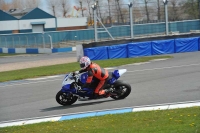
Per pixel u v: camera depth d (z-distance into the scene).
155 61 44.28
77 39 96.44
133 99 20.98
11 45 97.19
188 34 59.97
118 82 20.91
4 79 36.44
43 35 91.12
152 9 67.81
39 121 17.59
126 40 57.62
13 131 15.39
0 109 21.75
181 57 46.78
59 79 34.03
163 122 13.91
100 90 20.17
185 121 13.61
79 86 20.03
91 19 105.94
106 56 53.56
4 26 116.31
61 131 14.12
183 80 26.77
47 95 25.19
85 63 19.78
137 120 14.87
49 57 71.62
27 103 22.86
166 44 55.31
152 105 18.75
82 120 16.17
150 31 75.38
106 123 14.90
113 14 66.50
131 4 60.62
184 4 70.25
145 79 29.19
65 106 20.86
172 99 20.02
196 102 18.42
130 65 42.00
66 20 125.19
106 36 74.75
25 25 119.31
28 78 36.75
